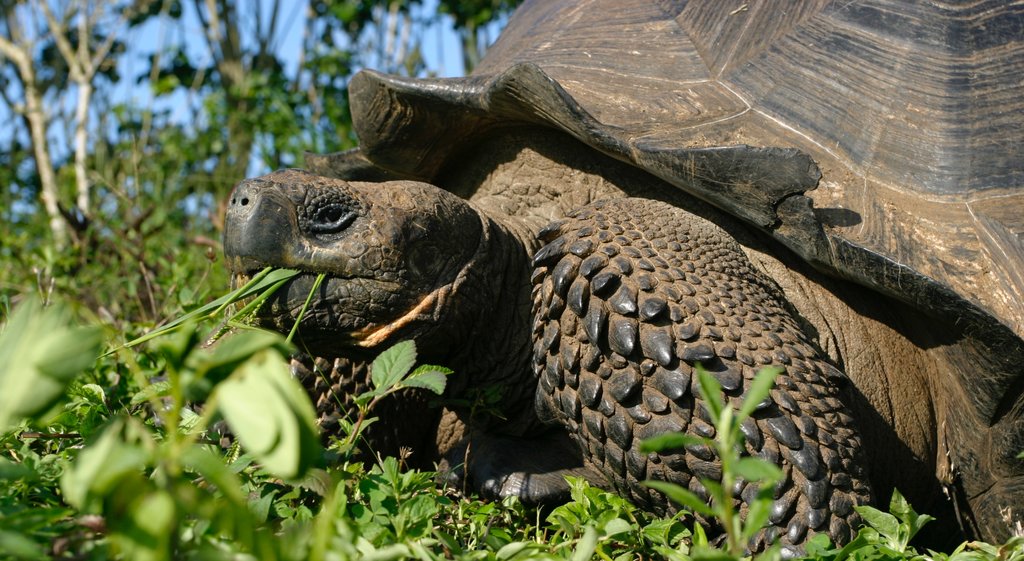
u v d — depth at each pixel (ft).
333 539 4.26
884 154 8.16
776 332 7.23
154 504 3.29
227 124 26.17
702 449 6.75
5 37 32.35
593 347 7.21
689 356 6.91
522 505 7.61
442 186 10.48
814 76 8.69
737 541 4.09
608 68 9.39
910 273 7.27
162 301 13.71
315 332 7.68
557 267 7.45
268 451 3.27
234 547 4.54
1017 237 7.65
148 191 22.90
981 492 8.21
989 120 8.31
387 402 8.58
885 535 6.09
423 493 6.47
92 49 32.27
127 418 3.89
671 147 7.88
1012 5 9.08
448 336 8.18
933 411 8.46
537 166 9.42
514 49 10.69
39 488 5.53
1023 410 7.57
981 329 7.26
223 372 3.65
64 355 3.52
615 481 7.30
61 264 14.52
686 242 7.69
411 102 9.26
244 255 7.42
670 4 9.93
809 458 6.66
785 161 7.44
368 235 7.63
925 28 8.87
